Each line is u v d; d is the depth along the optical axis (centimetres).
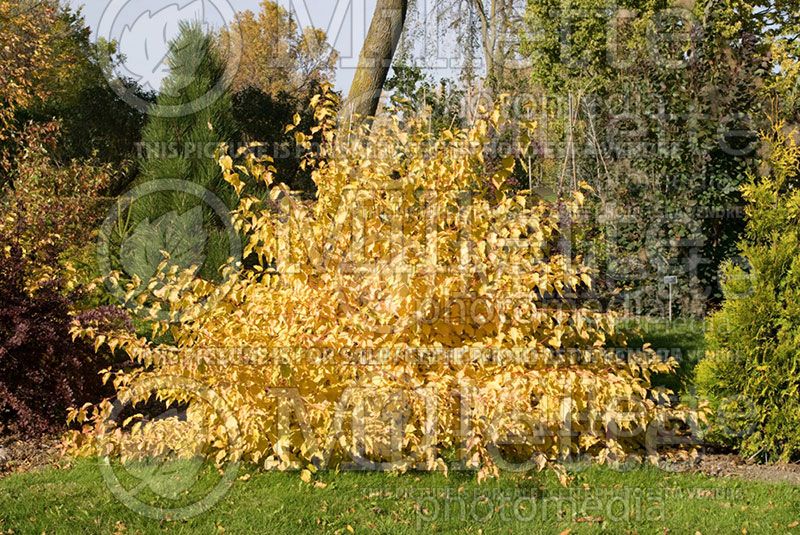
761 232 550
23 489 469
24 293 615
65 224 857
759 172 1005
